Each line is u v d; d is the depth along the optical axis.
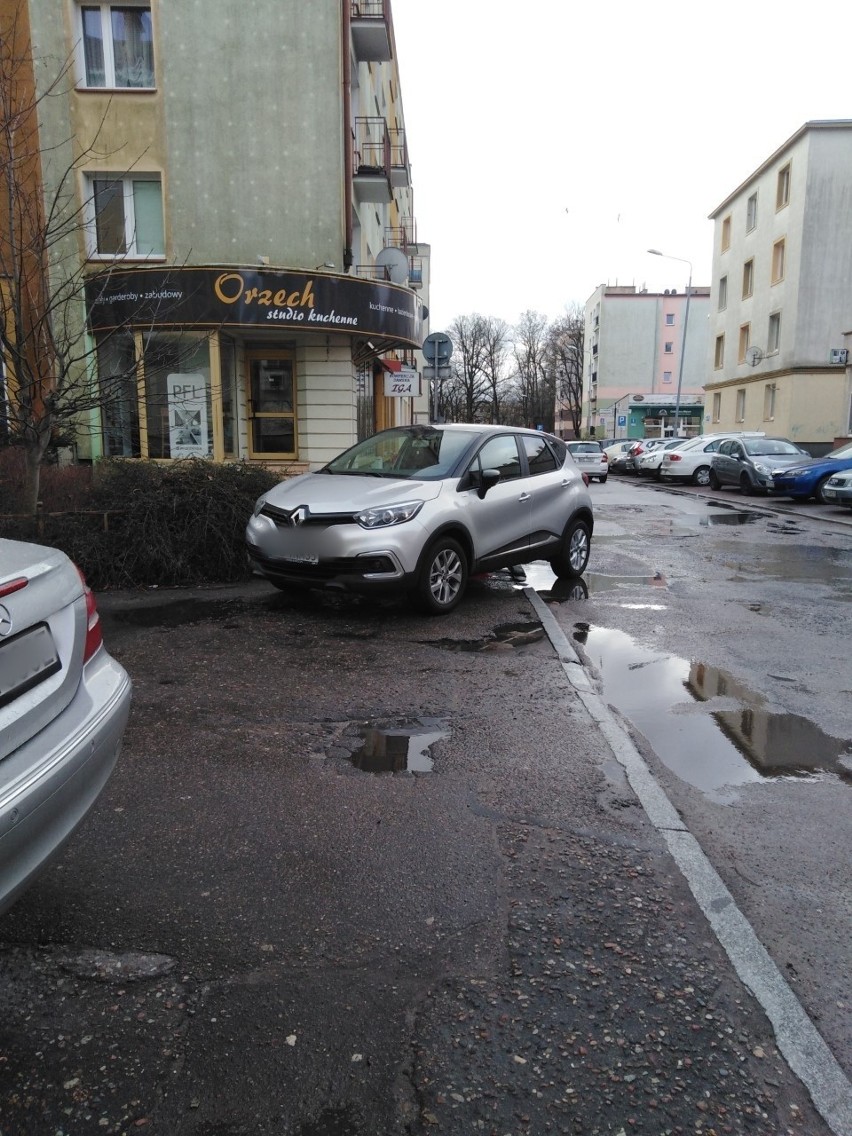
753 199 36.59
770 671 5.74
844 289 31.73
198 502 8.23
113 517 8.16
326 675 5.29
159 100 15.09
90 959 2.48
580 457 30.23
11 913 2.70
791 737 4.52
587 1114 1.96
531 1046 2.16
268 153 15.24
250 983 2.38
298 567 6.61
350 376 15.95
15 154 9.30
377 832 3.27
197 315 13.55
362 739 4.25
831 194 31.20
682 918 2.74
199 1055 2.12
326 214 15.38
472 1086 2.03
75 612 2.53
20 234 7.85
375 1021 2.24
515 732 4.36
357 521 6.37
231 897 2.81
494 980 2.41
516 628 6.60
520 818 3.42
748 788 3.86
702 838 3.36
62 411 7.80
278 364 16.25
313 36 15.04
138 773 3.78
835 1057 2.17
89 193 15.25
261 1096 1.99
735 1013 2.30
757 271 35.75
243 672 5.33
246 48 15.03
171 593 7.82
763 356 34.94
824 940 2.69
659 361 74.94
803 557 11.05
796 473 19.20
